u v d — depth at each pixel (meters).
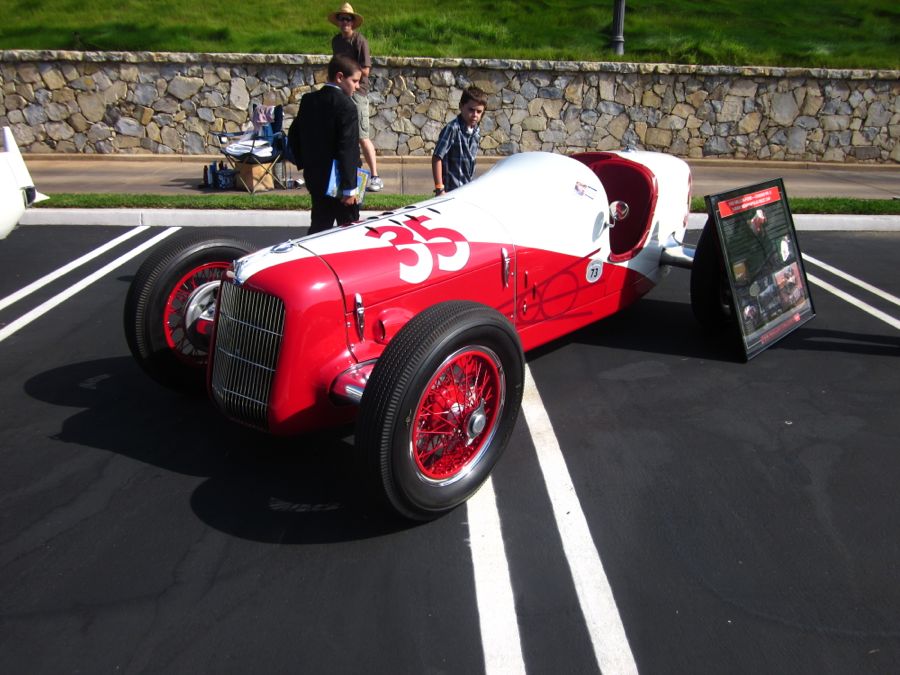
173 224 7.54
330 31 12.91
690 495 3.17
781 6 15.49
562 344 4.79
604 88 11.92
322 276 3.04
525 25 13.79
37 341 4.75
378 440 2.65
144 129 11.60
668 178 4.91
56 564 2.75
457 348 2.79
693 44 12.77
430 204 3.85
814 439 3.60
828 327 5.05
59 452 3.49
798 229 7.80
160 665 2.31
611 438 3.63
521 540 2.90
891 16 15.11
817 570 2.71
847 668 2.30
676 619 2.49
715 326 4.84
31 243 6.87
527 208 3.91
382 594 2.61
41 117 11.41
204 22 13.02
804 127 12.25
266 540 2.90
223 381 3.27
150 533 2.93
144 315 3.73
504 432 3.18
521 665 2.31
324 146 4.82
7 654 2.35
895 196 9.56
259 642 2.40
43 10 13.33
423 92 11.72
